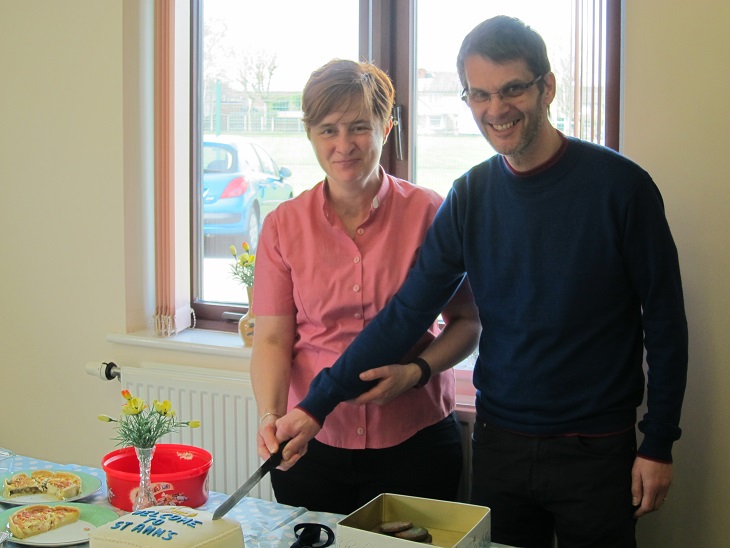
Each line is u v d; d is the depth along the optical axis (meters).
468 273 1.72
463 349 1.87
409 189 1.92
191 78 2.93
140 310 2.91
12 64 2.96
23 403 3.09
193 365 2.74
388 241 1.85
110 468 1.73
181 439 2.64
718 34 1.90
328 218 1.85
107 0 2.76
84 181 2.87
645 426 1.59
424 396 1.88
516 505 1.73
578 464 1.64
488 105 1.52
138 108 2.83
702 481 2.00
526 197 1.61
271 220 1.94
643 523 2.07
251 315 2.66
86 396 2.95
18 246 3.03
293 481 1.93
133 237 2.85
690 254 1.96
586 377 1.61
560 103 2.22
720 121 1.91
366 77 1.75
